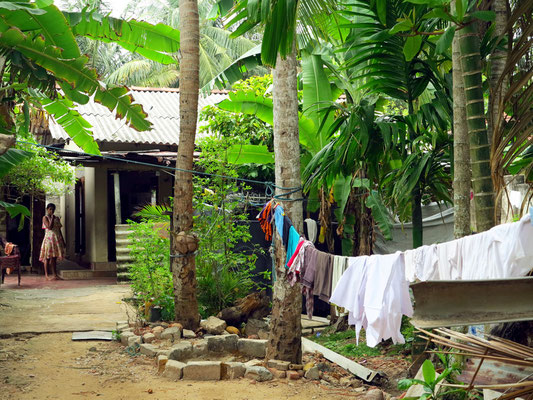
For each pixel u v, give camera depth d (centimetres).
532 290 309
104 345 808
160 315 884
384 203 923
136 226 955
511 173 690
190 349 758
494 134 448
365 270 413
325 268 467
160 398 608
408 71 738
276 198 702
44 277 1570
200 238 941
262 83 1141
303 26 559
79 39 2534
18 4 707
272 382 682
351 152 731
